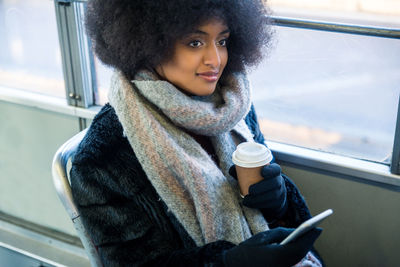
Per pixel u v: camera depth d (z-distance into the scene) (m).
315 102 1.37
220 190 1.08
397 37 1.18
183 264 1.01
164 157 1.03
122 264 1.05
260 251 0.95
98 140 1.09
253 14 1.13
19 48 1.79
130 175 1.08
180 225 1.09
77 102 1.70
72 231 1.93
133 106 1.05
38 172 1.91
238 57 1.17
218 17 1.01
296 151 1.41
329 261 1.48
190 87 1.06
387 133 1.31
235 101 1.12
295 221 1.22
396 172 1.28
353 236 1.41
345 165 1.33
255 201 1.07
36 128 1.83
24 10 1.71
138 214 1.06
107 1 1.04
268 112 1.45
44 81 1.79
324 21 1.26
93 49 1.15
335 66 1.31
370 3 1.23
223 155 1.16
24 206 2.00
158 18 1.00
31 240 1.98
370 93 1.29
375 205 1.35
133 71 1.09
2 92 1.84
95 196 1.06
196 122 1.05
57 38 1.69
